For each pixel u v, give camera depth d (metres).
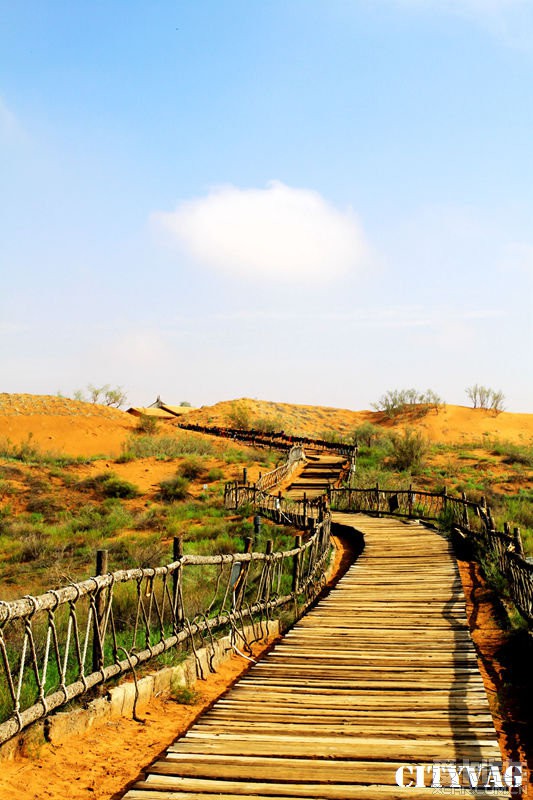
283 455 45.81
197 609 11.87
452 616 10.98
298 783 4.81
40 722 5.72
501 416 74.81
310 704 6.73
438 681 7.49
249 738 5.72
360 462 44.53
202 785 4.78
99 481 34.75
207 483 35.84
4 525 27.50
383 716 6.30
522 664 8.67
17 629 10.06
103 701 6.44
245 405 78.81
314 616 11.19
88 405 63.25
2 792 4.77
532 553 16.27
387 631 10.08
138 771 5.43
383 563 16.09
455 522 21.19
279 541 21.02
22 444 44.47
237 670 9.12
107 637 10.09
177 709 7.21
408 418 75.62
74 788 5.05
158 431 58.56
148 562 18.23
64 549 23.03
